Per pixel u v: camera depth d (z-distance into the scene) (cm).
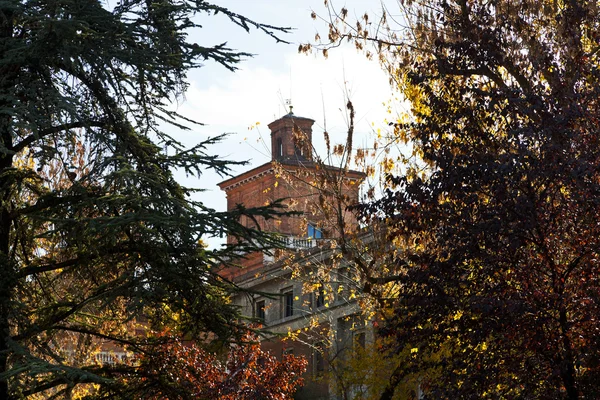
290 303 9800
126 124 3222
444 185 3306
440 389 3192
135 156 3200
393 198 3516
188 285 3122
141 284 2975
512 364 3066
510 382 3144
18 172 3066
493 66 3666
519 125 3369
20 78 2917
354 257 4603
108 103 3216
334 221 5056
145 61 3052
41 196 3191
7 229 3164
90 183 3030
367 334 8344
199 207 3023
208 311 3209
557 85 3381
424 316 3294
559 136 3134
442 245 3275
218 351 3334
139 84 3312
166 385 3294
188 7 3148
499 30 3706
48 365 2594
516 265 3128
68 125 3066
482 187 3247
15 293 3003
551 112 3241
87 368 3200
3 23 3003
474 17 3769
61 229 2933
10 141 3123
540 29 3794
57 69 3139
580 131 3195
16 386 2595
